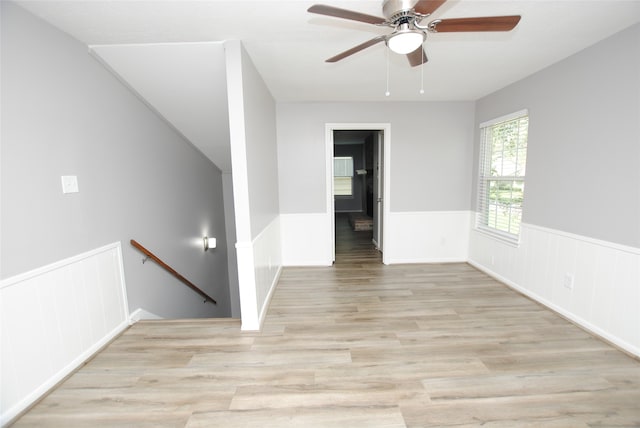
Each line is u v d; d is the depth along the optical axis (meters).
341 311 2.74
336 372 1.86
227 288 5.20
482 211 3.87
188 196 3.66
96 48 2.13
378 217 5.01
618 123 2.08
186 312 3.54
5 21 1.55
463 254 4.20
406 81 3.08
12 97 1.57
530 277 2.96
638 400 1.62
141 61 2.26
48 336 1.74
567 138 2.50
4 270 1.52
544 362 1.95
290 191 4.02
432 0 1.35
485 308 2.76
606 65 2.16
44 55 1.77
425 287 3.30
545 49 2.34
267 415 1.54
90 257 2.07
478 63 2.63
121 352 2.10
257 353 2.08
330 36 2.10
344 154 9.61
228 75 2.14
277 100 3.77
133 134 2.58
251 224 2.34
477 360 1.97
